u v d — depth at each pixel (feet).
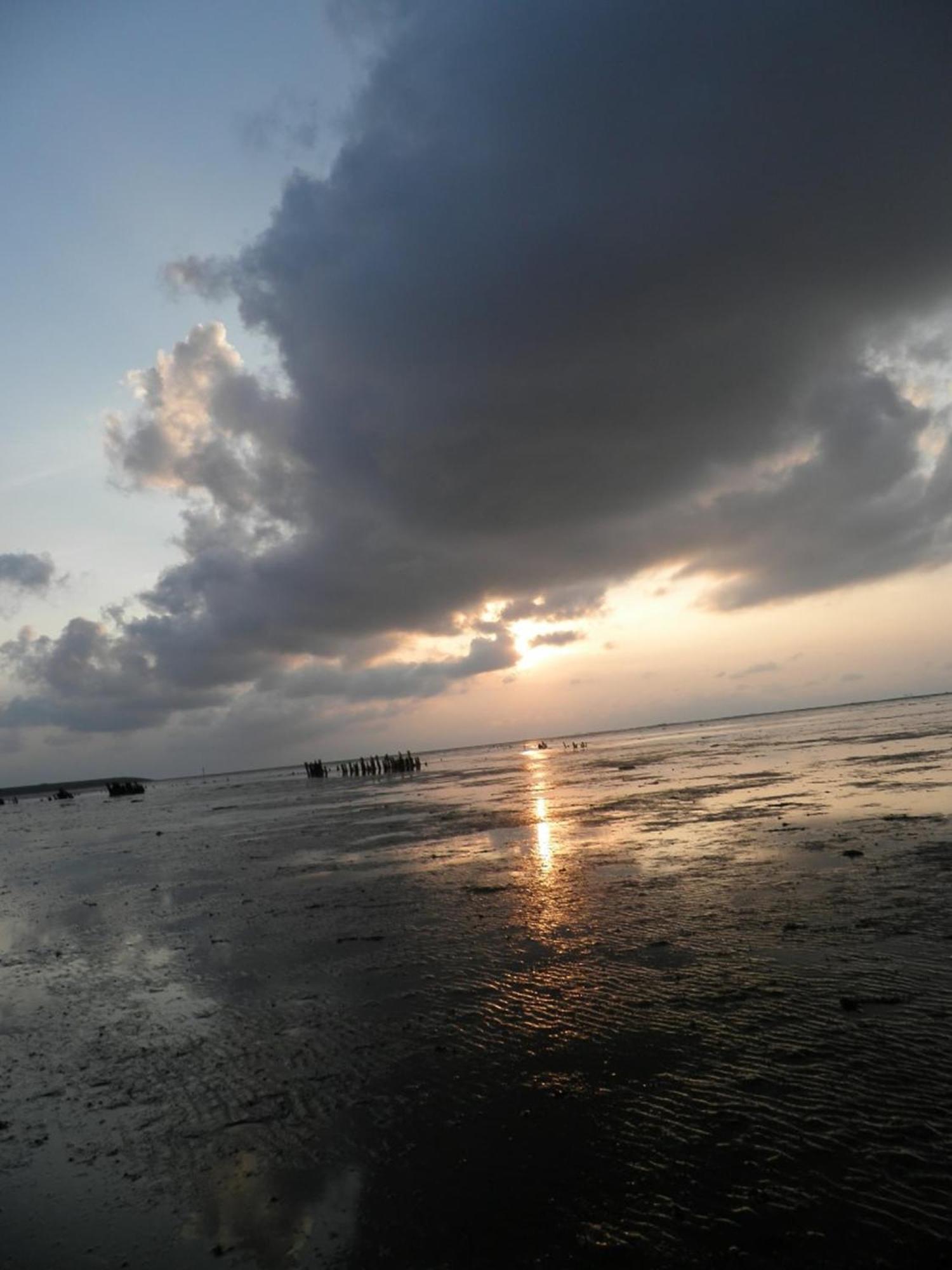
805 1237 14.64
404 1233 16.12
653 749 271.28
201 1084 24.63
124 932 49.24
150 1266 16.05
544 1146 18.67
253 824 119.34
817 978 27.27
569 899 44.16
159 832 123.13
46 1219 18.17
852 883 40.04
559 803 101.65
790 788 88.38
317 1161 19.29
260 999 32.37
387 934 40.55
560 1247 15.12
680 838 61.52
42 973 41.37
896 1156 16.62
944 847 46.21
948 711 298.35
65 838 133.90
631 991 28.19
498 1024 26.53
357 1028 27.71
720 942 32.76
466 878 54.19
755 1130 18.19
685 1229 15.25
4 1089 26.17
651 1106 19.86
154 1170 19.85
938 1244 14.07
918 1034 21.95
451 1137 19.60
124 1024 31.48
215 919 49.62
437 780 206.08
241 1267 15.71
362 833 89.92
